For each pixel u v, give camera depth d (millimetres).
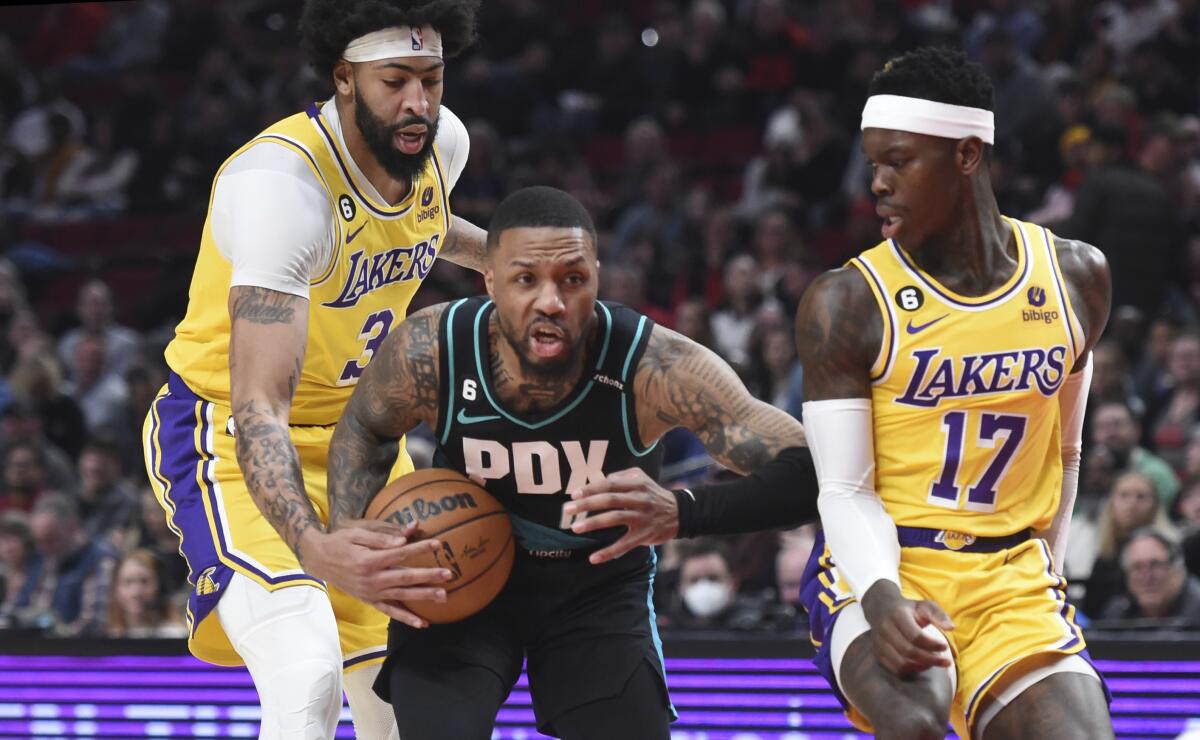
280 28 21312
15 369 14867
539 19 20656
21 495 12695
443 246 6391
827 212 16328
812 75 17969
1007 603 4840
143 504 10672
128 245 19094
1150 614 8164
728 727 7406
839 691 4984
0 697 8281
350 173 5547
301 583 5406
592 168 18844
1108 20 17391
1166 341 12188
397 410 5141
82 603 10484
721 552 8734
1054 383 4832
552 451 5062
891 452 4922
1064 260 4938
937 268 4848
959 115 4715
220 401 5773
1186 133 14328
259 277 5324
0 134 20406
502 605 5270
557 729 5242
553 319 4773
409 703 5016
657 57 19266
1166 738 6855
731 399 5066
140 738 8062
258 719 7887
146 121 20078
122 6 22969
